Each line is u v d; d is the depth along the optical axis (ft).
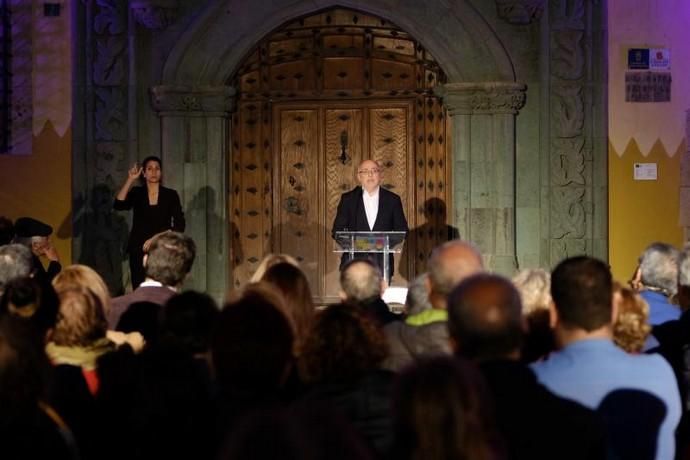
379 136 44.29
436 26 42.65
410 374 9.34
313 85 44.29
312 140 44.45
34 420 11.07
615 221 42.88
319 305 44.52
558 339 14.35
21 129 42.75
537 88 42.80
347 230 36.91
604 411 13.69
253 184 44.55
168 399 13.44
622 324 15.60
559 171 42.68
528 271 18.39
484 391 9.42
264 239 44.57
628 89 42.73
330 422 8.04
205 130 42.98
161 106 42.57
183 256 21.57
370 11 42.80
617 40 42.63
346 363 13.10
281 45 44.24
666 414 13.93
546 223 42.80
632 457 13.79
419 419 9.14
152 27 42.60
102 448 14.69
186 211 42.98
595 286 13.83
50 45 42.73
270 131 44.45
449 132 43.88
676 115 42.68
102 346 15.69
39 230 32.63
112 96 42.78
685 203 42.75
